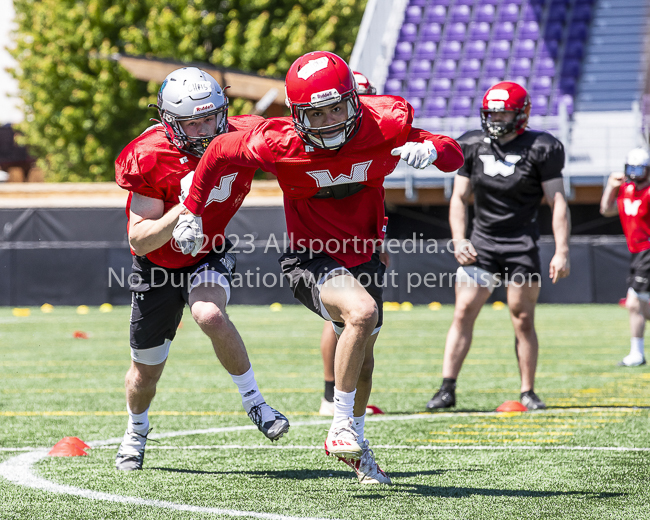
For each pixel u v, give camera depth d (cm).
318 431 1655
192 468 1312
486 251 1902
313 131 1075
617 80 7031
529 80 7119
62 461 1371
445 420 1766
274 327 4266
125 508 1050
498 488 1152
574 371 2614
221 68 7856
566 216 1856
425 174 6069
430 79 7319
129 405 1314
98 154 10006
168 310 1270
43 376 2591
